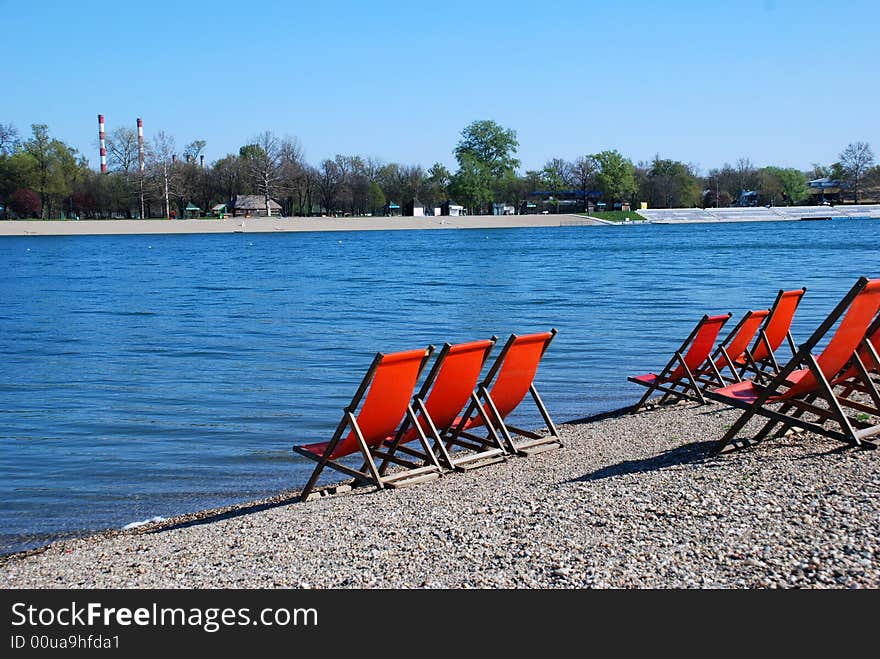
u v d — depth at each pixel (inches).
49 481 395.5
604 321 939.3
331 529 283.4
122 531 326.0
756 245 2719.0
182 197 5324.8
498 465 370.3
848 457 303.0
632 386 579.2
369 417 347.9
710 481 287.9
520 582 219.1
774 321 493.0
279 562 253.6
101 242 3969.0
